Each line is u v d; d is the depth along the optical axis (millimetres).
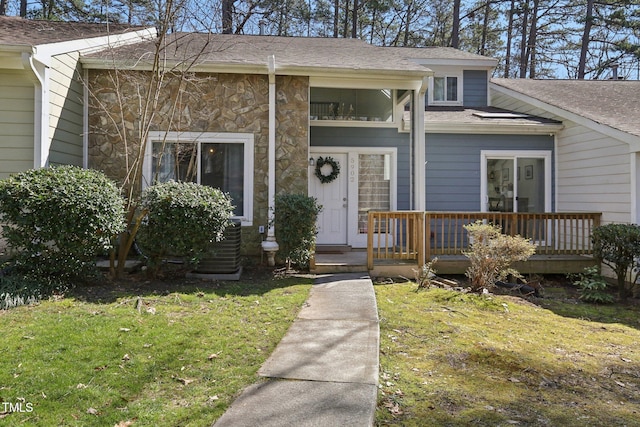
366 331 3992
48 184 4719
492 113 10008
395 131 8930
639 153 6855
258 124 7254
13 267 4914
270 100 7062
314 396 2689
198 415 2455
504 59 22453
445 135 8984
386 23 20938
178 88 6926
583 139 8141
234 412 2486
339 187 8938
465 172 9016
